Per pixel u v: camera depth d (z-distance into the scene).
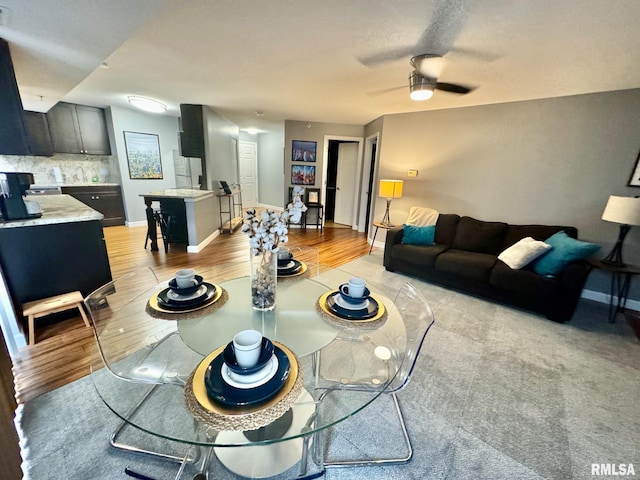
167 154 6.04
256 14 1.77
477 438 1.44
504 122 3.51
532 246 2.76
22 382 1.66
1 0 1.33
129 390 1.36
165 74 3.03
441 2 1.56
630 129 2.82
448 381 1.83
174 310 1.36
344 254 4.60
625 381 1.87
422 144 4.23
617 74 2.43
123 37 1.76
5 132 1.90
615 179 2.95
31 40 1.80
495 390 1.76
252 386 0.88
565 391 1.77
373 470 1.28
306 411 1.32
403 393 1.72
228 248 4.62
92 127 5.26
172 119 5.99
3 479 0.61
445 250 3.51
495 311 2.80
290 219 1.32
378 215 4.96
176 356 1.50
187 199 4.17
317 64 2.56
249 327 1.35
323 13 1.73
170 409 1.27
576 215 3.19
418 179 4.34
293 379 0.94
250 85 3.33
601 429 1.51
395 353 1.40
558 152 3.21
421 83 2.42
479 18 1.70
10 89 1.88
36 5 1.39
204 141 4.74
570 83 2.71
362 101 3.82
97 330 1.42
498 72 2.53
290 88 3.38
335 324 1.35
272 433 1.25
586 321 2.65
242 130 7.91
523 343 2.27
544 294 2.59
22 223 2.07
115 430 1.38
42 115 4.61
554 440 1.44
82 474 1.20
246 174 8.79
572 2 1.49
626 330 2.50
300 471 1.27
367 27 1.87
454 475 1.26
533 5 1.54
